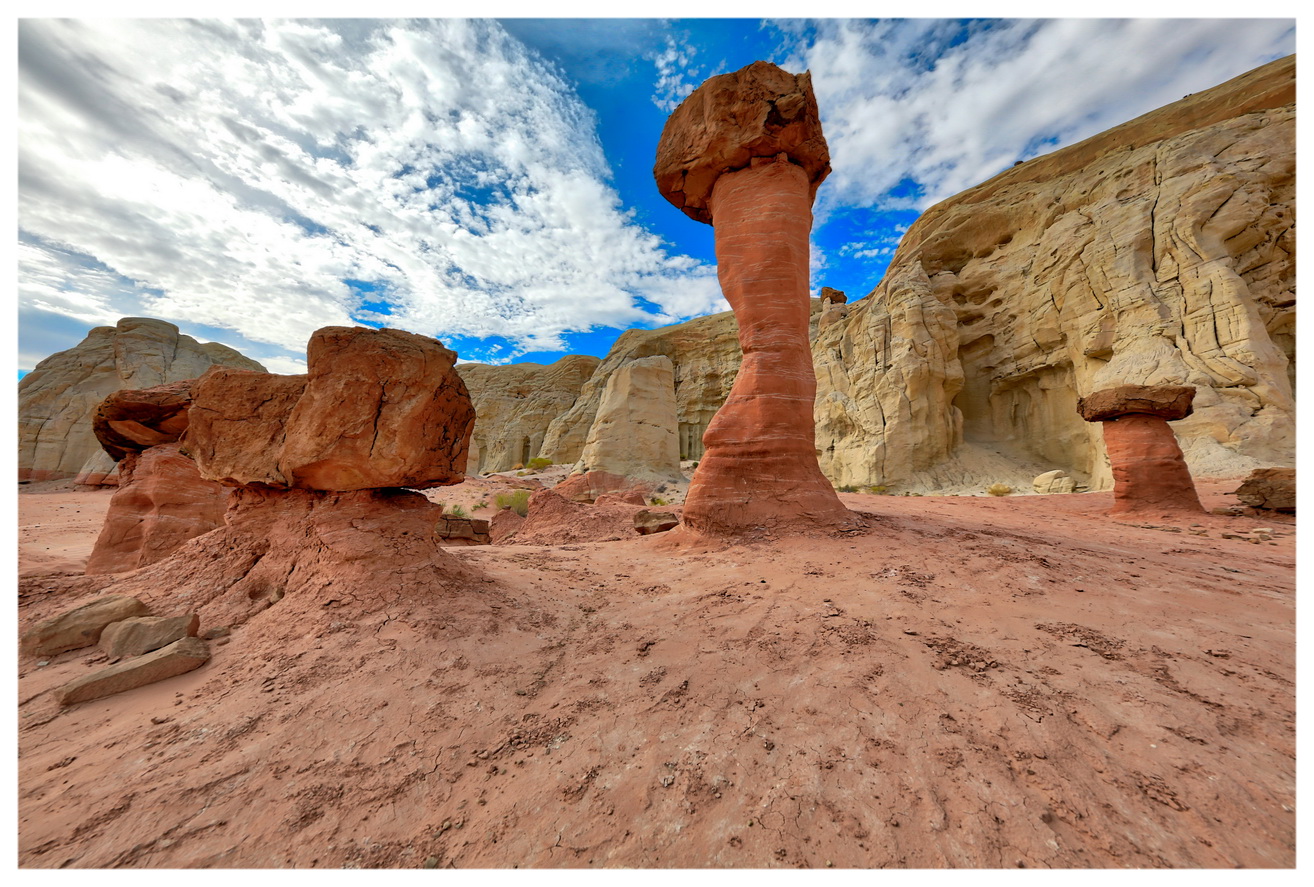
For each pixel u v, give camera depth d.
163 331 59.19
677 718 3.26
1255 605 5.03
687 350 67.94
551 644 4.51
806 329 10.16
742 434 9.54
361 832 2.39
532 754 2.94
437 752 2.94
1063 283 32.56
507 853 2.28
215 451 5.43
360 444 5.07
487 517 21.69
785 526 8.67
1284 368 23.45
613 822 2.44
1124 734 2.87
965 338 39.34
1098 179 33.09
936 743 2.85
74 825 2.38
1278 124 27.44
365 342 5.13
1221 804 2.35
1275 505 13.10
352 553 4.95
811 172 10.71
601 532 14.35
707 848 2.28
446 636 4.26
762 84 9.80
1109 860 2.11
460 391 6.02
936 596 5.31
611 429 44.50
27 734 3.08
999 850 2.17
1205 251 26.20
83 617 4.28
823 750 2.85
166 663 3.80
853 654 4.00
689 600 5.76
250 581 5.17
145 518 9.46
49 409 49.50
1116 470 14.84
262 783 2.67
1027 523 12.62
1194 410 24.05
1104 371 28.52
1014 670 3.64
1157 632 4.29
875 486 35.84
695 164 10.48
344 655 3.92
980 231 39.47
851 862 2.17
